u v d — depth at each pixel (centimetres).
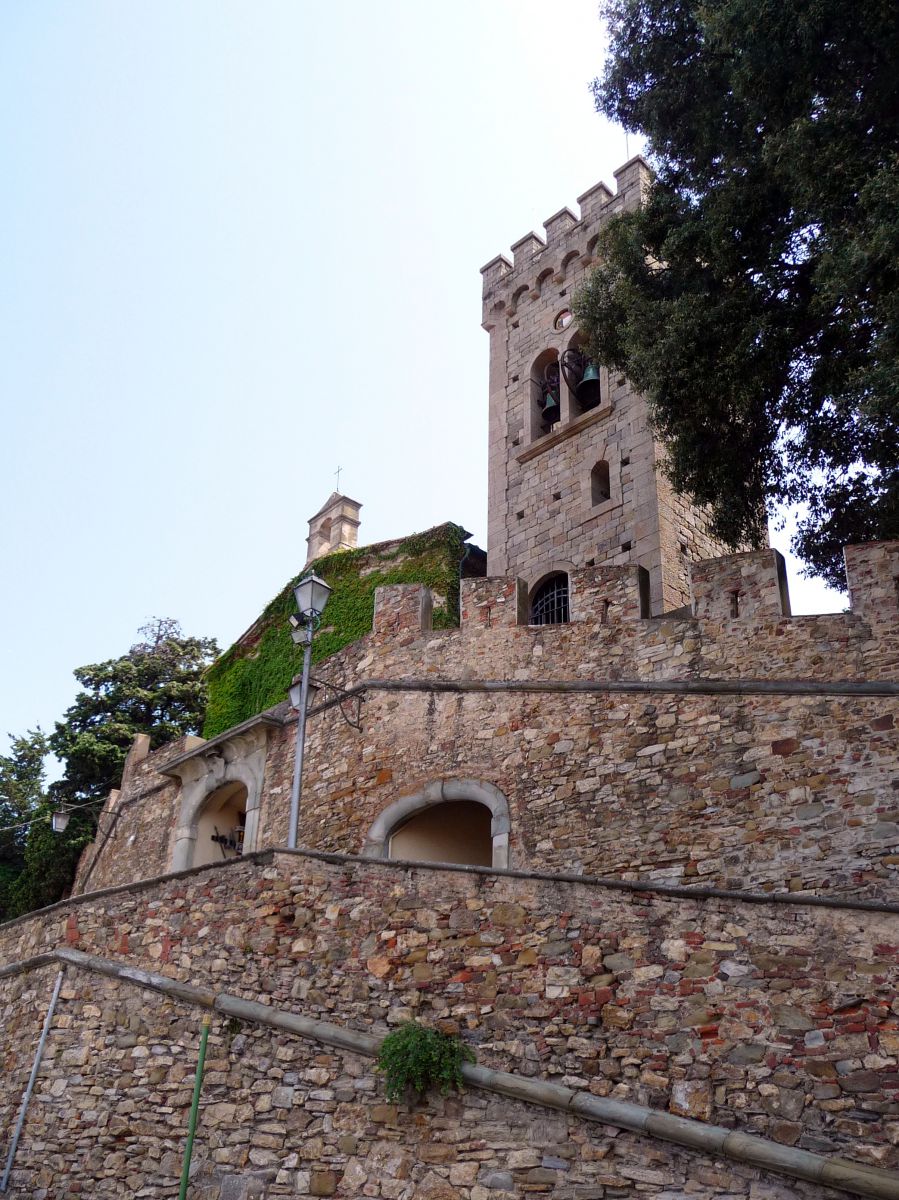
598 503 2841
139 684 4053
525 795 1759
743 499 1927
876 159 1583
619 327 2012
